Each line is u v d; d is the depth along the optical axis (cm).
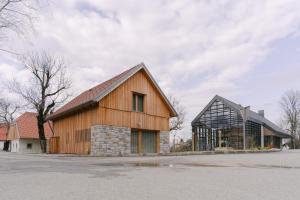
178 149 3703
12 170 885
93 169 915
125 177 718
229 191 535
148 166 1030
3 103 4772
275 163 1186
